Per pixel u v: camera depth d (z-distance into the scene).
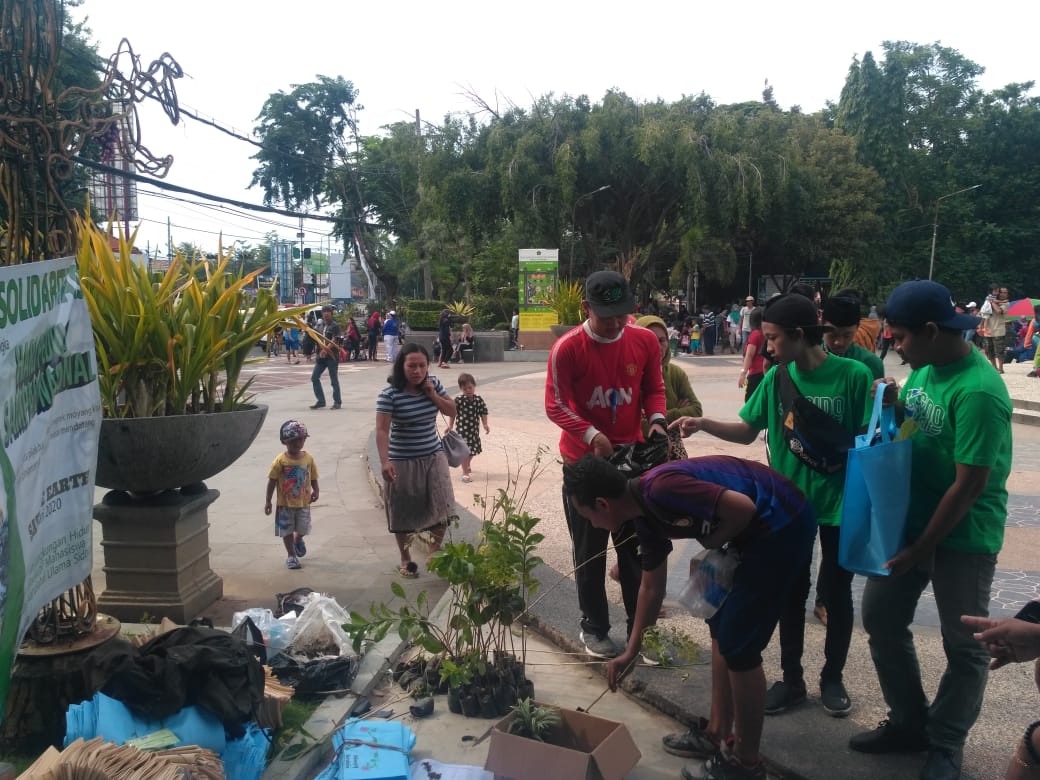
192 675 3.00
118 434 4.09
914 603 3.07
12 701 3.33
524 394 15.57
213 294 4.71
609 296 3.85
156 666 2.98
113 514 4.50
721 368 20.86
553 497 7.49
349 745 3.26
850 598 3.55
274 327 4.86
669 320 33.47
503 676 3.76
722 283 34.41
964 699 2.92
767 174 29.00
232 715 2.93
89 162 7.50
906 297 2.81
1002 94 46.41
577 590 4.56
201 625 3.74
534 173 27.91
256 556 5.98
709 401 13.86
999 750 3.23
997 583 5.33
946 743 2.97
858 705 3.64
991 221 45.66
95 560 5.89
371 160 44.66
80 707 3.03
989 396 2.70
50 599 2.96
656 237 31.25
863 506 2.81
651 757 3.38
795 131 35.62
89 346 3.24
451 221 30.11
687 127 27.61
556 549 5.84
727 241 31.55
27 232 3.40
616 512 2.93
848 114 42.59
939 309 2.76
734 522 2.74
